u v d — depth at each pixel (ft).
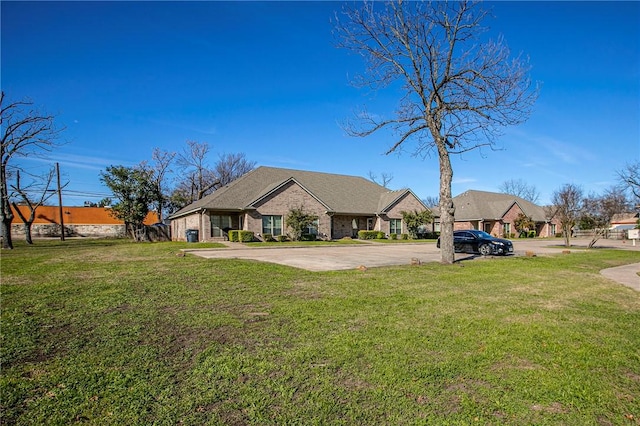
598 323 18.35
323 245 83.66
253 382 11.51
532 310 20.83
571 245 93.25
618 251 70.28
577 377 12.13
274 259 48.75
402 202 116.98
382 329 16.83
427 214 114.42
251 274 32.58
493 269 38.14
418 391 11.09
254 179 102.63
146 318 18.47
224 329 16.74
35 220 160.45
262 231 90.58
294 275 32.19
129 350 14.12
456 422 9.50
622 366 13.12
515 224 146.41
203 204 86.53
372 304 21.63
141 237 110.63
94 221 170.91
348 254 58.70
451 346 14.79
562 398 10.77
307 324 17.48
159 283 28.09
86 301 22.07
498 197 157.99
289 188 94.94
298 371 12.30
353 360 13.28
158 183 135.74
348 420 9.53
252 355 13.65
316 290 25.75
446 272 35.27
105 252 59.57
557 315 19.84
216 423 9.29
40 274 32.78
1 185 80.28
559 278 33.22
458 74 41.57
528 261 46.91
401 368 12.60
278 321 18.02
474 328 17.20
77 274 32.76
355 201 112.98
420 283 28.99
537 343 15.30
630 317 19.58
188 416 9.57
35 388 10.98
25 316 18.72
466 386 11.48
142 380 11.54
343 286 27.30
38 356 13.46
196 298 23.00
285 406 10.14
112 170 104.83
